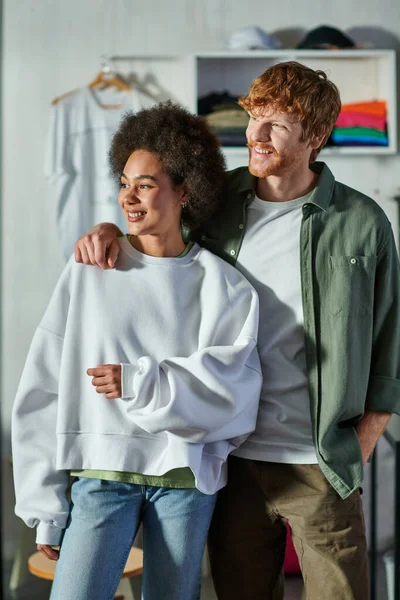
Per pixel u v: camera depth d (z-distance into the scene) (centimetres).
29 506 169
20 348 382
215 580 192
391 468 382
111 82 371
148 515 170
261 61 371
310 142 180
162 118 174
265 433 178
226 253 184
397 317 184
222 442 172
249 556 186
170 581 167
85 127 369
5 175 378
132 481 167
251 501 183
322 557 176
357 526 178
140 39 376
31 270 381
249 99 175
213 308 173
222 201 187
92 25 376
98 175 370
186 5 375
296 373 177
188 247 180
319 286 178
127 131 176
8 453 377
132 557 265
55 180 369
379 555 377
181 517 167
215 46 377
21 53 376
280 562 190
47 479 170
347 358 174
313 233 179
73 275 174
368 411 187
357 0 376
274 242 181
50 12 375
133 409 160
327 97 177
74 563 162
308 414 176
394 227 379
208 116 356
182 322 172
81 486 169
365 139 359
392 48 376
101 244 173
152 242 176
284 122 173
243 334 172
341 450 176
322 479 176
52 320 174
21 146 378
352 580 174
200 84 373
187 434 163
